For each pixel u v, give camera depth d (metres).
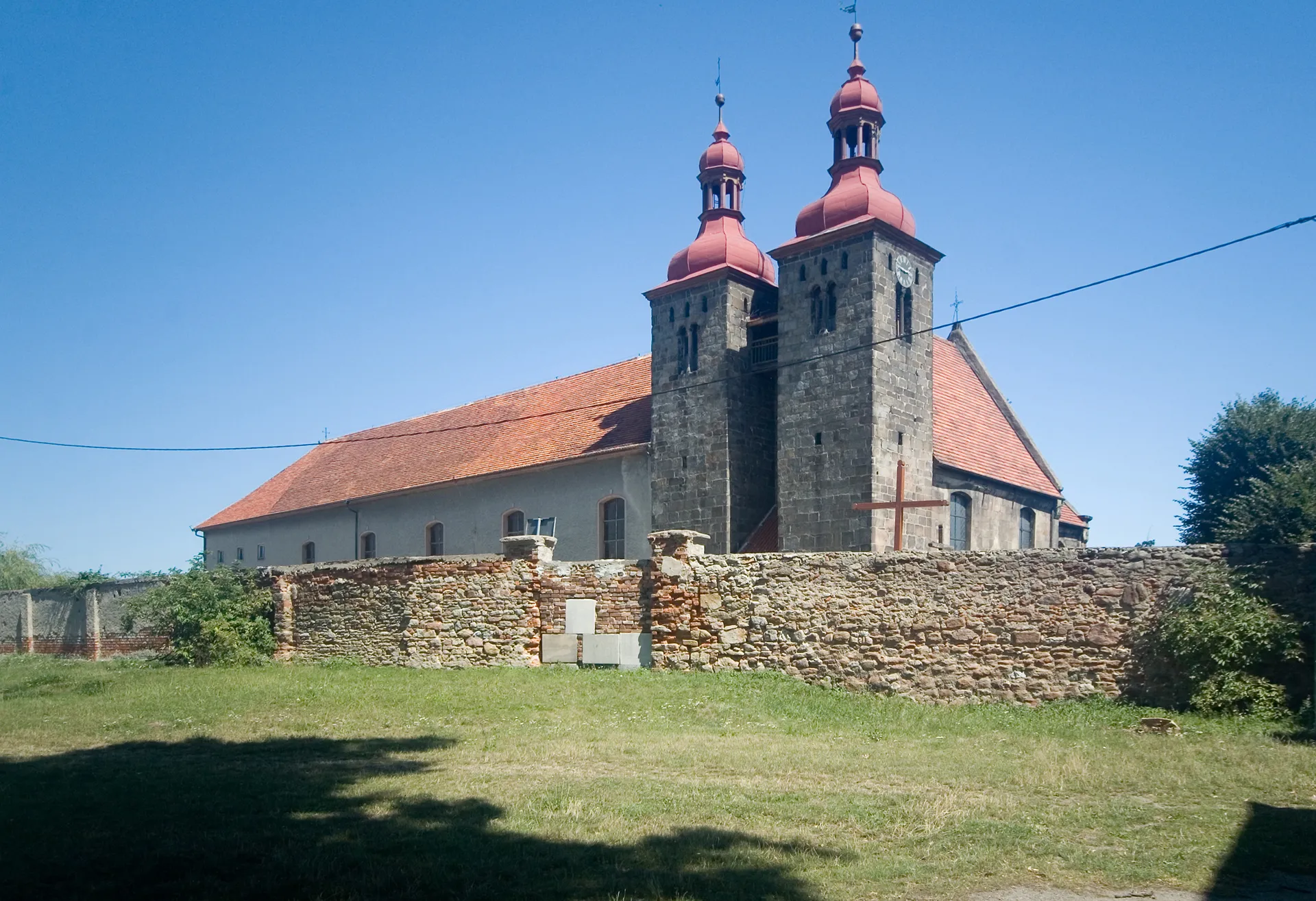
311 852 8.34
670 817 9.47
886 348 27.86
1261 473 29.97
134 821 9.53
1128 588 16.31
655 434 32.12
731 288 31.30
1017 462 35.91
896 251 28.73
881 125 30.39
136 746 14.44
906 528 27.72
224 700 18.81
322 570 26.58
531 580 22.69
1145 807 9.84
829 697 17.72
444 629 23.58
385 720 16.20
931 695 17.64
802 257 29.41
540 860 8.02
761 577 19.84
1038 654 16.88
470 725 15.64
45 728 16.33
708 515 30.30
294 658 26.94
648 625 21.16
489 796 10.43
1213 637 15.00
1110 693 16.12
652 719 15.92
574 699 17.56
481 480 36.59
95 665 29.61
